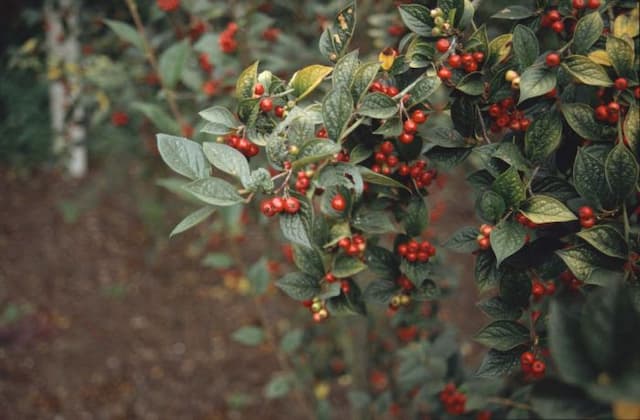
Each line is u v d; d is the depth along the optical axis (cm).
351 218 81
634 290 70
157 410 189
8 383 192
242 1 125
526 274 77
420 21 77
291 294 80
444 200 264
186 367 205
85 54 152
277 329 212
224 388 197
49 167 280
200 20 123
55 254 252
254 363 206
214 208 73
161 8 119
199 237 265
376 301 83
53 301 229
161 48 141
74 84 152
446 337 108
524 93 72
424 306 121
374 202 83
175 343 214
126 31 111
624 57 72
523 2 94
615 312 57
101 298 232
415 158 80
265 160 117
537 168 75
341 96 72
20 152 275
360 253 82
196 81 121
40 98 259
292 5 130
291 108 75
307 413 143
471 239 78
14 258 247
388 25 106
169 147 72
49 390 191
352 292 84
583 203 76
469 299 221
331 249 81
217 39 114
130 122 163
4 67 181
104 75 147
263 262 126
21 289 232
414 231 81
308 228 72
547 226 77
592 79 72
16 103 255
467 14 76
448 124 103
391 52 77
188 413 188
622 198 71
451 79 77
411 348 111
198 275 246
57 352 206
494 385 98
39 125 264
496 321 76
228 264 129
